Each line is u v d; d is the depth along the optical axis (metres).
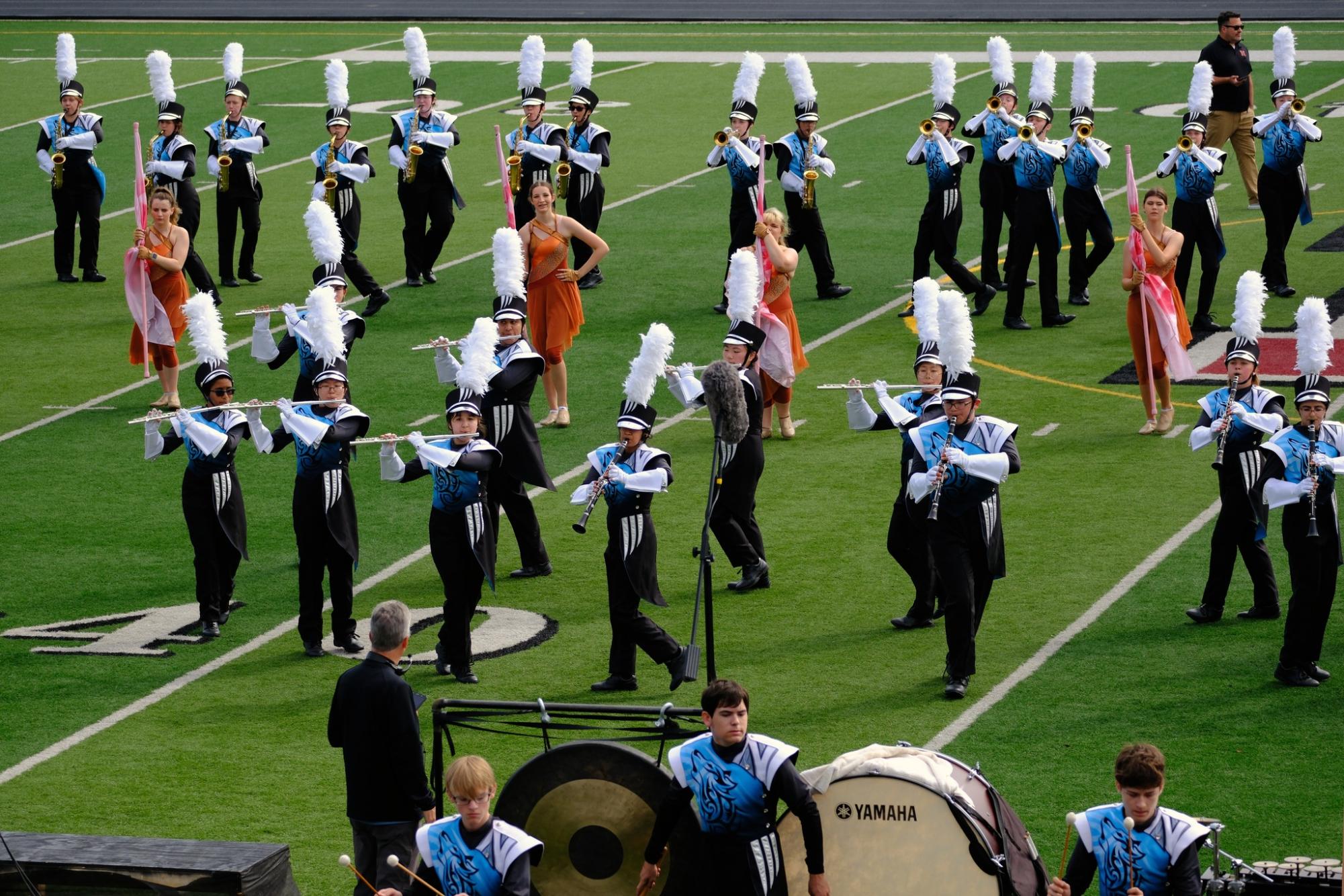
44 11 143.12
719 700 22.50
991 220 60.22
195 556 36.59
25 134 95.88
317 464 35.03
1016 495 43.06
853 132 89.94
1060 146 57.31
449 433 48.50
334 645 35.88
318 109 101.44
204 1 146.12
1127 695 32.12
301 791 29.64
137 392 54.09
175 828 28.36
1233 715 31.12
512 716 32.44
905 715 31.66
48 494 45.59
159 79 64.25
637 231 72.25
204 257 70.62
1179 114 89.81
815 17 131.50
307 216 44.44
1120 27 120.69
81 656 35.69
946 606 32.25
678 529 42.03
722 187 79.62
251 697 33.59
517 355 38.91
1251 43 110.25
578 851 23.39
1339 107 89.12
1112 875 21.86
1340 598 36.59
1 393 54.25
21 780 30.30
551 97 102.38
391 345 57.59
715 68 109.94
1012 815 23.34
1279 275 59.59
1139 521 41.06
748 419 37.28
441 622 37.12
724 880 22.83
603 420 50.12
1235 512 34.69
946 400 32.25
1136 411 49.16
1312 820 27.12
